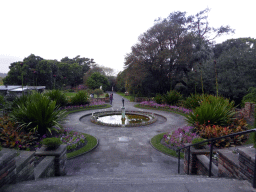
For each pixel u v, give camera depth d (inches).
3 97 421.4
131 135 334.3
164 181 85.6
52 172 141.5
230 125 305.3
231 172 99.2
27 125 263.7
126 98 1205.1
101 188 76.5
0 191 72.4
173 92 711.7
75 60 2322.8
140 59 853.8
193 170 150.3
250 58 583.2
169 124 427.8
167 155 236.5
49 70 1222.3
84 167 198.5
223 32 1021.2
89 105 694.5
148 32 854.5
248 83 567.8
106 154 239.8
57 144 154.6
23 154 101.0
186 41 821.2
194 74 805.2
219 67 666.2
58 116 319.6
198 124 301.7
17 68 1101.1
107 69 2301.9
